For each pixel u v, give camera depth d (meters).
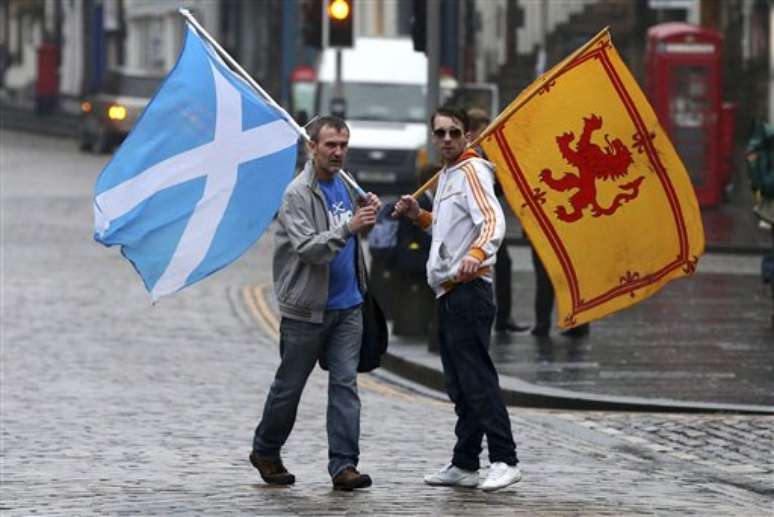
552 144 21.34
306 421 27.73
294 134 21.14
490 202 20.64
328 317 21.02
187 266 20.92
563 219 21.39
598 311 21.56
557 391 30.19
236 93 21.14
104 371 33.34
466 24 84.25
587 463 23.86
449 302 20.81
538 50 93.19
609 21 88.50
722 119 70.56
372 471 22.80
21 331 38.78
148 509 19.67
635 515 19.39
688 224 21.61
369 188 73.88
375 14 106.75
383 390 32.22
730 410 28.88
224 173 21.05
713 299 44.81
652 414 28.94
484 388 20.80
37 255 54.69
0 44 161.75
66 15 147.38
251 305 44.50
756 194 38.19
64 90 147.38
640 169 21.48
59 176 88.06
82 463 23.56
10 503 20.23
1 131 128.75
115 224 20.83
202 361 35.03
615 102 21.38
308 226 20.75
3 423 27.27
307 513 19.28
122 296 45.47
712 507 20.22
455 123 20.91
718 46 68.81
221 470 22.94
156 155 20.97
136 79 105.56
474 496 20.64
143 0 134.25
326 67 75.88
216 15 82.50
